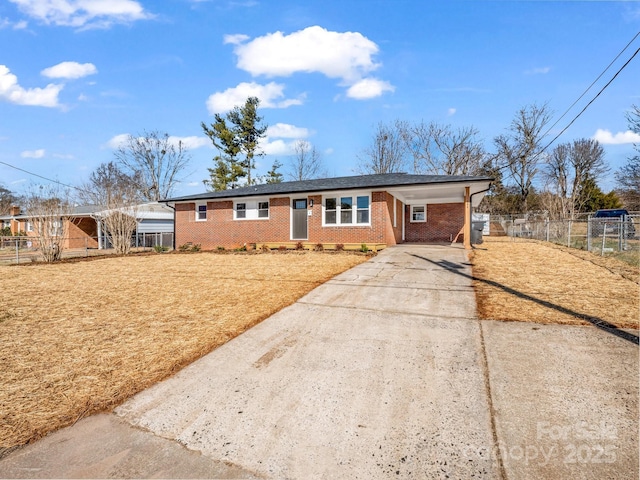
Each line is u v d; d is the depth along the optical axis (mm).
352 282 7473
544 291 6137
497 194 37906
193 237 18531
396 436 2438
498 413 2645
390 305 5641
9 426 2623
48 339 4422
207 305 5969
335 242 14508
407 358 3660
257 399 2990
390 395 2973
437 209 18141
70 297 6742
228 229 17391
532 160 34219
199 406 2902
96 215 21000
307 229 15258
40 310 5797
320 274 8531
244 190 17859
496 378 3158
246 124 36688
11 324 5043
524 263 9578
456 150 35031
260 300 6191
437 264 9555
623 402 2705
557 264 9352
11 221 30250
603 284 6609
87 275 9570
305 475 2105
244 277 8484
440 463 2156
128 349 4086
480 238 15992
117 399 3016
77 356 3895
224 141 35906
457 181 12328
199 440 2469
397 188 13469
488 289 6430
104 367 3623
